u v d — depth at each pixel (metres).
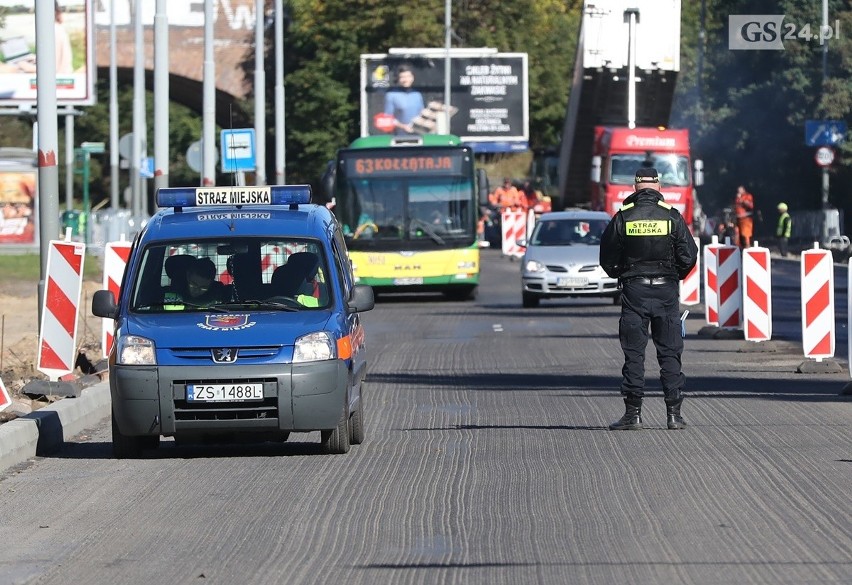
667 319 47.03
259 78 154.38
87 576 28.59
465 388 60.72
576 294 108.62
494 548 30.38
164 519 34.12
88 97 156.62
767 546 30.06
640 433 46.53
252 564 29.38
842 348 77.50
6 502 36.81
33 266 144.75
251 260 45.25
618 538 31.09
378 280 120.12
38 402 54.44
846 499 34.94
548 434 46.81
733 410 51.88
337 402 42.56
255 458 43.41
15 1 156.62
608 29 169.75
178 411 42.09
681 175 166.50
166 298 44.50
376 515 34.06
